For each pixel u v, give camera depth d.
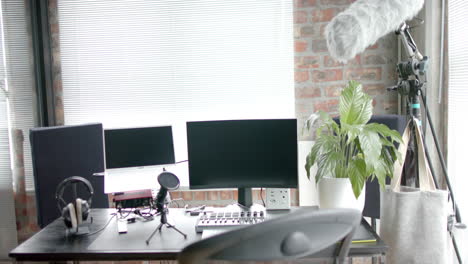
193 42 2.91
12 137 2.68
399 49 2.74
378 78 2.82
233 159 2.06
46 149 2.28
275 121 2.03
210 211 2.08
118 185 2.06
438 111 2.35
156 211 2.12
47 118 2.96
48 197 2.28
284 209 2.05
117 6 2.93
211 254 0.84
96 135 2.56
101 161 2.58
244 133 2.05
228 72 2.90
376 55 2.81
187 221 1.98
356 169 1.80
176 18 2.91
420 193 1.74
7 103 2.62
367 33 1.90
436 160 2.37
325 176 1.99
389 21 1.90
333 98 2.85
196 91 2.93
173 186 1.80
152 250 1.60
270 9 2.85
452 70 2.20
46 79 2.93
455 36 2.15
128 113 2.98
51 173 2.30
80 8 2.94
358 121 1.91
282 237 0.87
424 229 1.73
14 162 2.71
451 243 2.05
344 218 0.95
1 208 2.57
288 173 2.03
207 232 1.73
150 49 2.94
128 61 2.95
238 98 2.91
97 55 2.96
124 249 1.62
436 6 2.30
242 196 2.12
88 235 1.81
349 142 1.83
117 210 2.14
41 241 1.74
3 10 2.59
